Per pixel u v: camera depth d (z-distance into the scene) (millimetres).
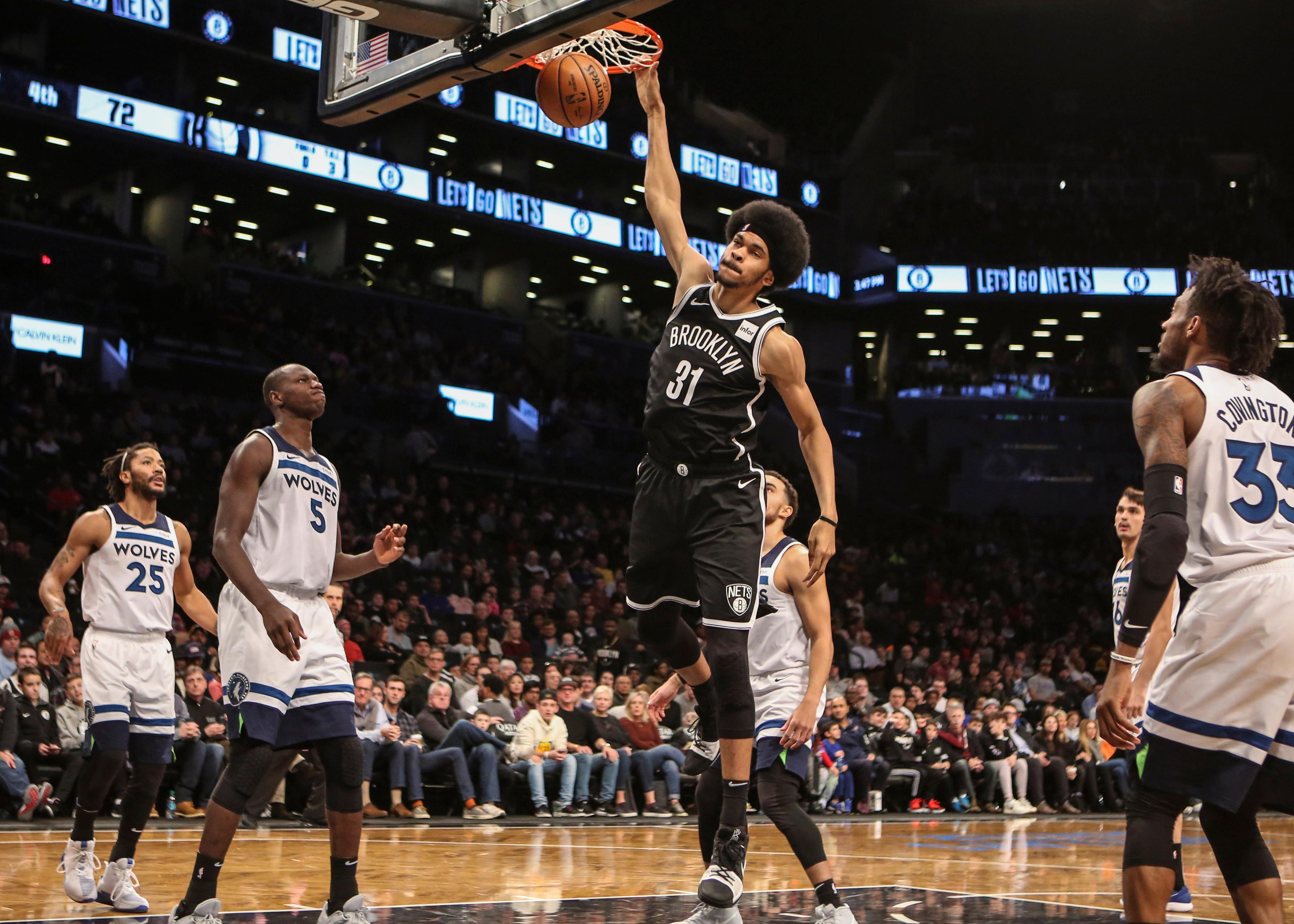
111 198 22719
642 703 11398
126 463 4938
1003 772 12938
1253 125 31094
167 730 4707
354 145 23781
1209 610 2695
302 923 3936
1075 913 4508
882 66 30469
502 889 5086
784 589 4121
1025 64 30641
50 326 18891
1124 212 29422
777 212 3488
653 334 29328
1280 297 28094
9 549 13391
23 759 8648
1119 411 28391
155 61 22328
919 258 28641
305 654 3756
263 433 3848
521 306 27391
